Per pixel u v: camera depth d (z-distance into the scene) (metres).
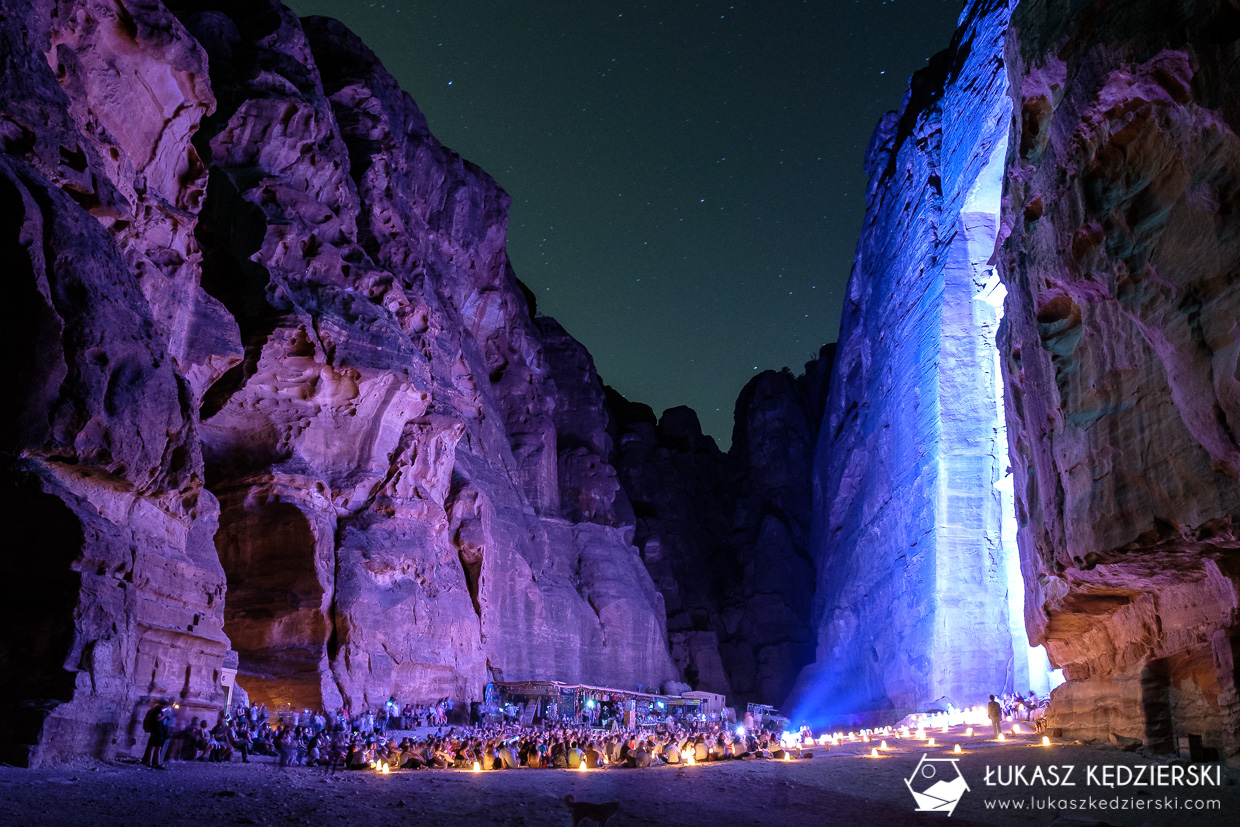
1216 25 12.70
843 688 57.19
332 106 51.00
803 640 71.62
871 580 51.91
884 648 48.00
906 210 52.50
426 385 41.00
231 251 36.59
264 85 39.12
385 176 50.09
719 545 81.00
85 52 23.41
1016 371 21.52
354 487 37.88
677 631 71.25
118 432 17.83
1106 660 20.36
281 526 34.84
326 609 34.31
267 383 35.78
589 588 62.62
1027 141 19.16
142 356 18.84
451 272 60.09
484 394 61.69
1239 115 12.14
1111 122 15.02
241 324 35.25
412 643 37.31
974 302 43.16
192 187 27.83
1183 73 13.27
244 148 38.62
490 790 16.00
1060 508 17.95
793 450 81.81
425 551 39.44
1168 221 13.80
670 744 24.80
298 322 35.50
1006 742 22.80
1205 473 13.46
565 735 26.27
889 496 49.56
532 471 63.44
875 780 17.80
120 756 17.11
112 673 17.17
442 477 43.34
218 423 35.59
